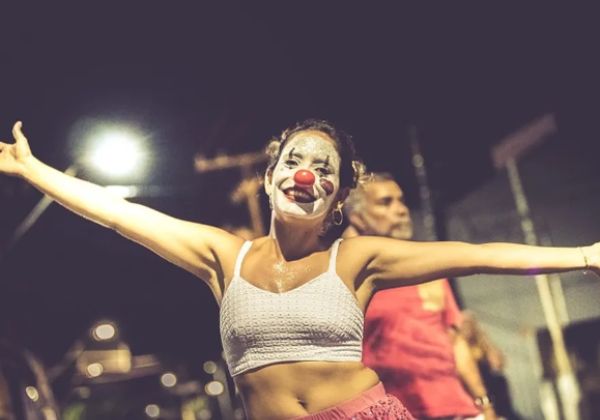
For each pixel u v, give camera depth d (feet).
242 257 11.44
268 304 10.98
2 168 11.90
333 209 12.02
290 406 10.86
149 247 11.85
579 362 53.98
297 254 11.43
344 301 11.05
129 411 66.33
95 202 11.78
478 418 17.43
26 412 26.43
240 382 11.18
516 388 55.16
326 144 11.90
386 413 10.98
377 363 17.24
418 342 17.24
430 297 17.76
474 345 21.52
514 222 53.98
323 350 10.92
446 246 11.32
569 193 54.44
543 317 54.75
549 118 50.44
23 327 34.09
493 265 11.18
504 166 52.80
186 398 68.03
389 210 18.04
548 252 11.22
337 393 10.89
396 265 11.31
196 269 11.76
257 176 12.79
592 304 53.88
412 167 49.03
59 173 12.01
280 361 10.90
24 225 38.93
